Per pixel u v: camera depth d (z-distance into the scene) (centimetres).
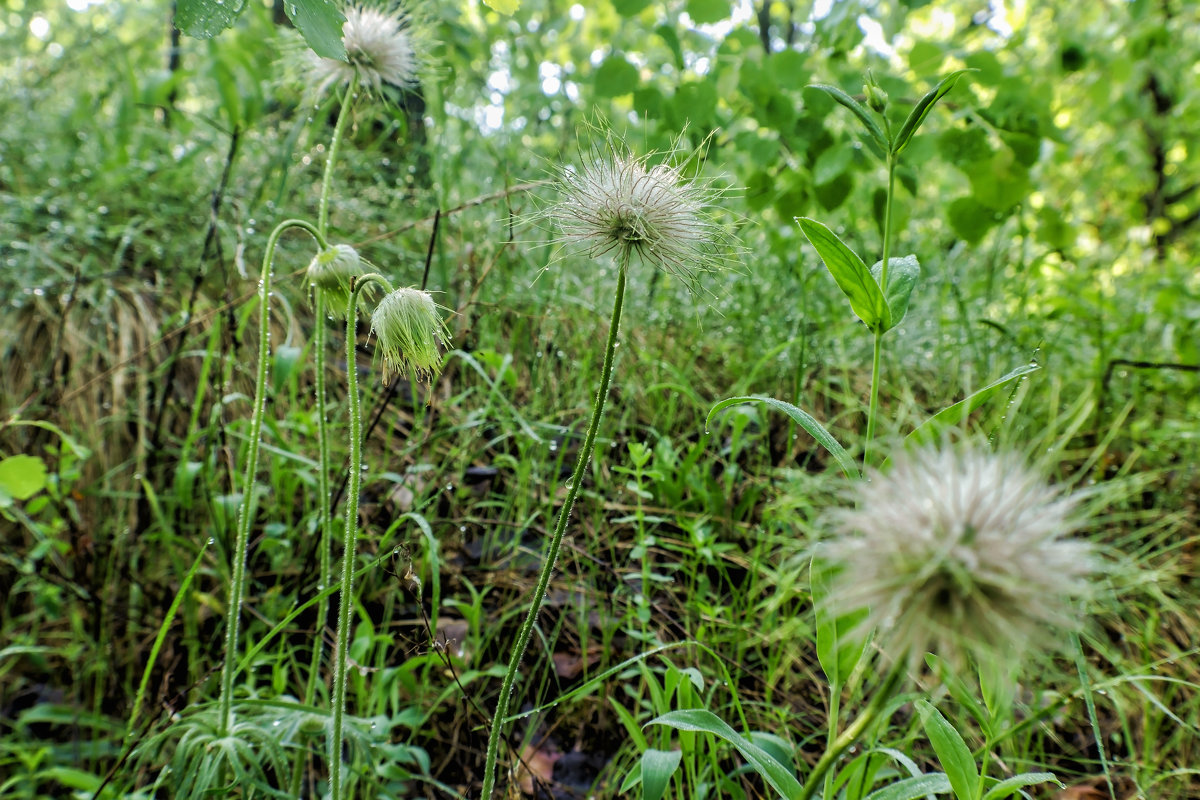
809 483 200
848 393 272
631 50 438
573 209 129
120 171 343
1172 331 320
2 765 229
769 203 277
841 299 314
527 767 166
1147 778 167
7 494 198
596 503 239
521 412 259
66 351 295
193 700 207
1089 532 239
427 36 203
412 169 366
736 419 228
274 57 302
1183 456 274
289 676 221
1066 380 304
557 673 196
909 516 76
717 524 232
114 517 269
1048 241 307
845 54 271
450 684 199
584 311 303
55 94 454
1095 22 452
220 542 216
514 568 223
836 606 80
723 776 146
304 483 255
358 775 169
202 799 156
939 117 304
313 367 298
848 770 120
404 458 239
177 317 295
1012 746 177
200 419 282
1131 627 219
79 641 246
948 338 308
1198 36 492
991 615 70
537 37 450
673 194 129
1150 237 523
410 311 133
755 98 262
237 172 351
